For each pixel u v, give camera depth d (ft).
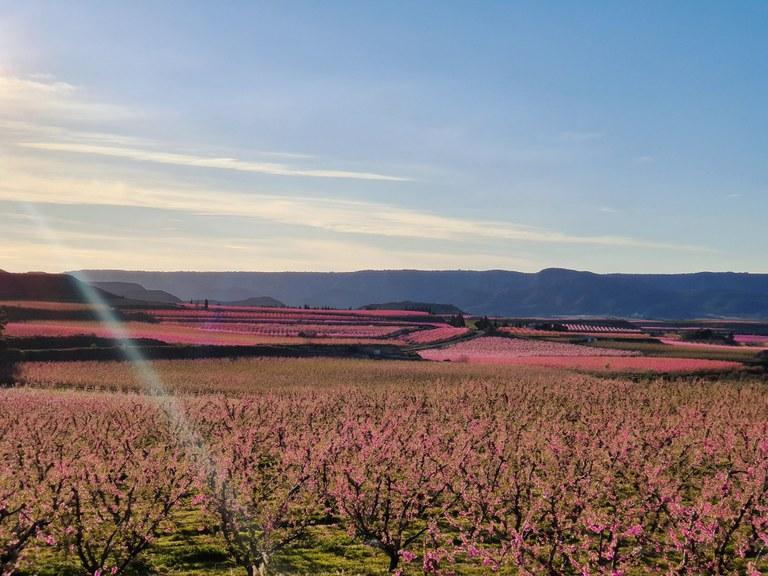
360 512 60.39
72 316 462.60
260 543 58.44
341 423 103.76
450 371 252.83
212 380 220.02
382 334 456.45
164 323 464.65
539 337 457.27
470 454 72.23
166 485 59.98
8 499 53.88
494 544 62.34
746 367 265.75
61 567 55.83
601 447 83.46
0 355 263.29
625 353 348.18
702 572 51.21
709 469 86.99
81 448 82.64
